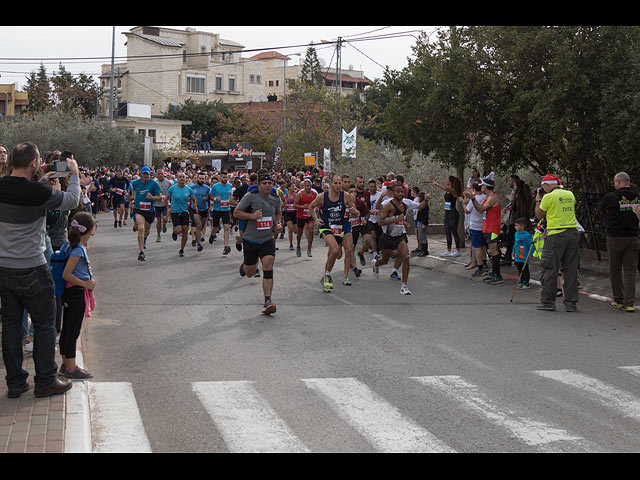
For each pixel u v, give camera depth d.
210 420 5.52
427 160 25.55
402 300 11.18
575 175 16.75
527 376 6.93
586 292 12.00
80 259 6.22
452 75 16.23
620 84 13.24
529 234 12.57
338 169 32.41
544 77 14.67
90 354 7.52
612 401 6.18
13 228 5.50
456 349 8.00
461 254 16.62
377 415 5.70
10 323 5.65
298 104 48.16
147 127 60.47
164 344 7.98
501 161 16.88
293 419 5.57
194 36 79.88
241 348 7.87
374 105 19.23
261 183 9.77
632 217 10.40
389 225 12.47
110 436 5.15
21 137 40.22
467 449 5.01
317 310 10.20
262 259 9.79
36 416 5.23
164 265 14.40
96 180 29.19
